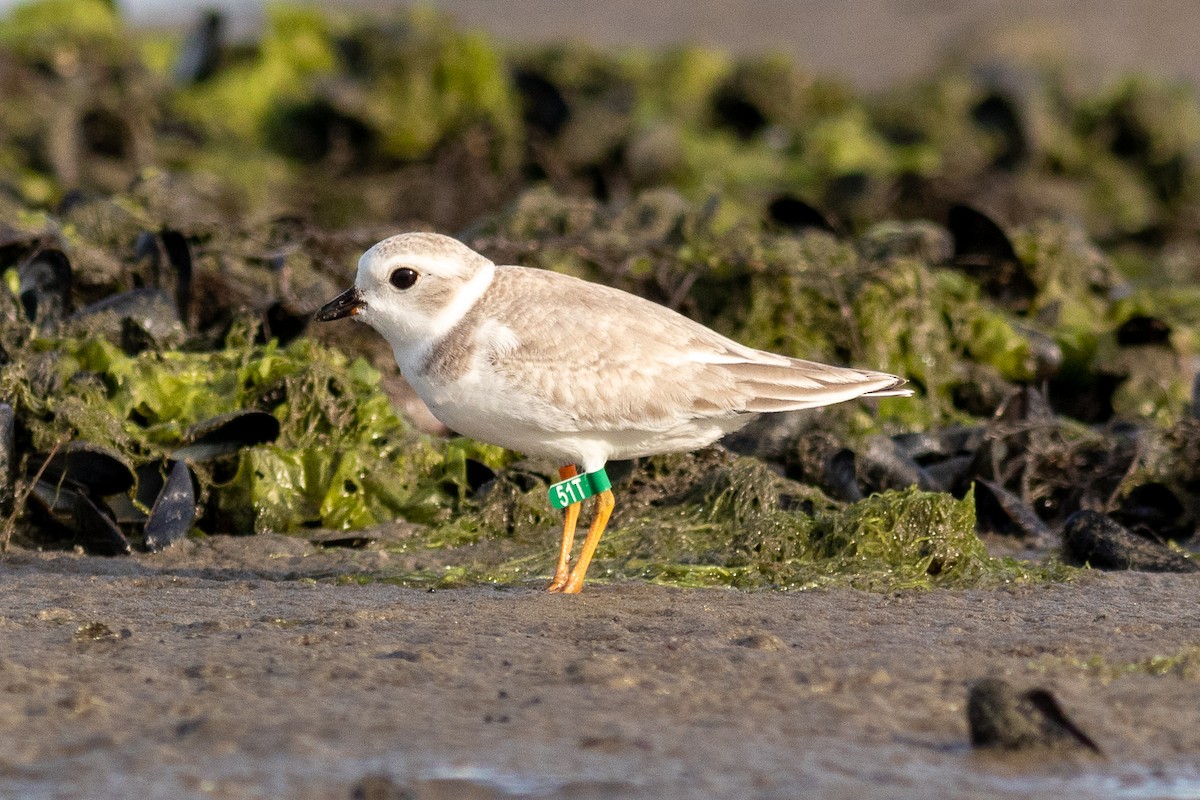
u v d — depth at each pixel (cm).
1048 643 832
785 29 3872
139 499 1169
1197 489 1330
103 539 1106
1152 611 937
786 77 2600
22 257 1394
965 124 2525
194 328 1427
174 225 1533
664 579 1030
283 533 1173
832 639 849
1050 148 2525
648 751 642
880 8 3953
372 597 963
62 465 1146
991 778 619
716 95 2591
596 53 2617
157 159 2183
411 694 722
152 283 1430
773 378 995
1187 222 2502
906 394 1042
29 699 705
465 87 2319
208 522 1184
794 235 1658
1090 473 1329
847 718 691
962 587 1017
